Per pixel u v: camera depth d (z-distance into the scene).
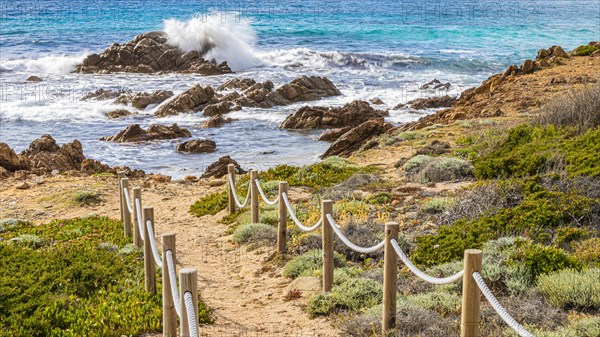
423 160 17.72
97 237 14.37
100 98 40.50
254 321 9.20
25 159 24.33
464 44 65.94
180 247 13.80
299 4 116.81
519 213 11.68
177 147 29.00
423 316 8.19
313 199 16.03
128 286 10.67
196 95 38.28
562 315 8.07
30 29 73.75
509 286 8.98
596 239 10.51
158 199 19.16
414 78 49.00
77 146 26.91
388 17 93.12
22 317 9.05
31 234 14.95
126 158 27.83
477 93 31.48
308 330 8.60
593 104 17.52
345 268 10.61
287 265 11.32
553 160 14.48
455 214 12.66
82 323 8.92
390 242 7.88
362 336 8.12
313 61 56.06
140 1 118.31
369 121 27.64
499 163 15.35
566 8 116.50
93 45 64.38
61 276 10.73
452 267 9.86
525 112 24.70
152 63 53.41
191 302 6.43
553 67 33.69
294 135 31.95
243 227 13.84
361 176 17.03
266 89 41.44
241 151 28.83
